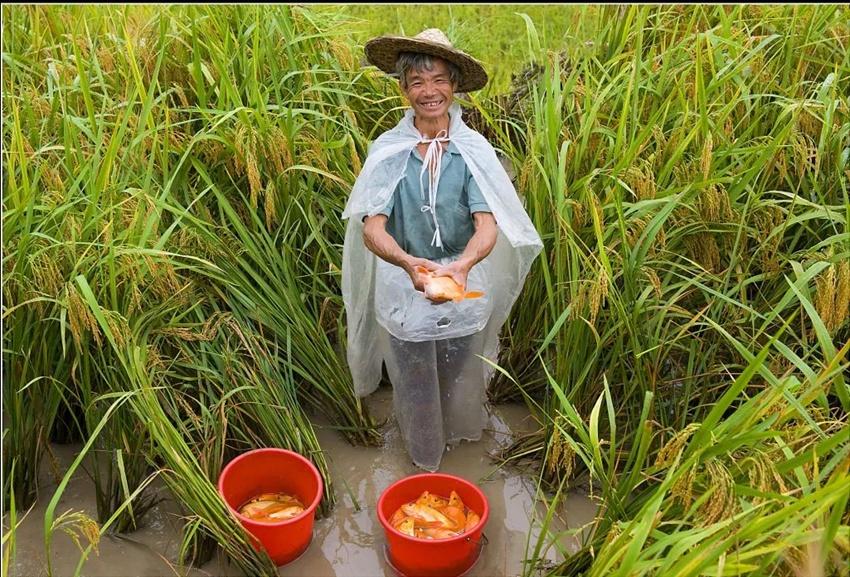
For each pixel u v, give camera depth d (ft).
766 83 15.52
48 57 17.80
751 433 9.55
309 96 17.24
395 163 12.48
